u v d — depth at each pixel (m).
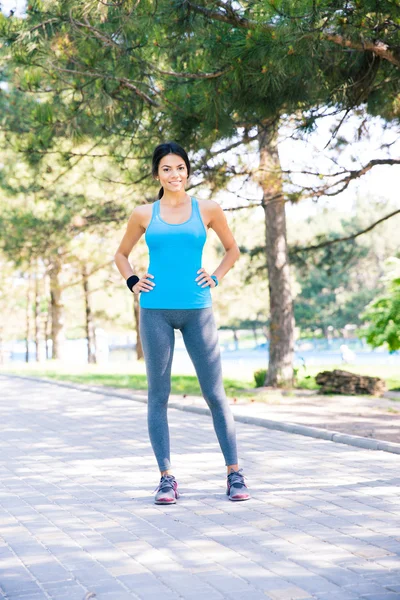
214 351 5.03
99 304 42.81
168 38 8.00
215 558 3.73
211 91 8.08
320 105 8.83
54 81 8.77
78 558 3.81
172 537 4.14
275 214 14.30
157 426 5.08
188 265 4.95
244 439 7.81
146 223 5.03
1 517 4.79
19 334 55.72
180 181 4.98
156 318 4.95
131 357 50.09
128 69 8.37
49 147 10.18
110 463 6.67
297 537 4.06
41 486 5.77
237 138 9.54
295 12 6.49
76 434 8.72
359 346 62.81
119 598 3.21
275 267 14.27
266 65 7.22
